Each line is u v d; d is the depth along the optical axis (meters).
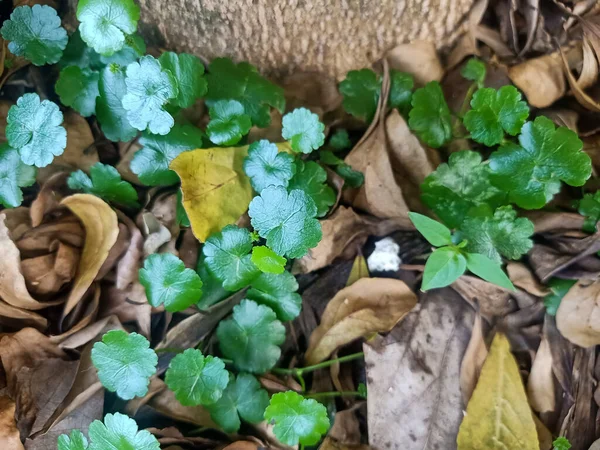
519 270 0.22
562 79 0.24
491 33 0.25
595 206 0.22
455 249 0.21
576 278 0.22
